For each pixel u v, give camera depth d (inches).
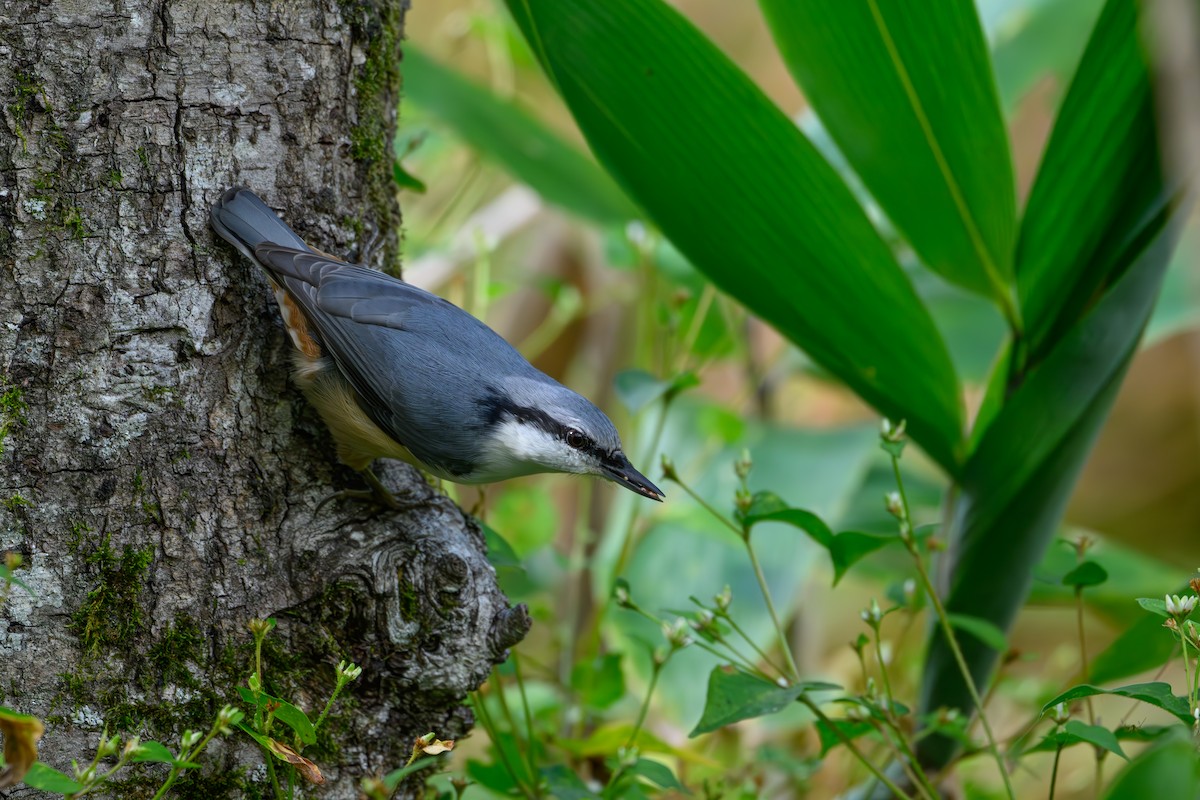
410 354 195.9
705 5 264.2
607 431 197.3
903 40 196.9
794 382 234.4
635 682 201.6
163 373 194.7
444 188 208.4
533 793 196.4
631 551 202.5
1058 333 198.1
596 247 210.7
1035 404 197.2
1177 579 202.2
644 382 198.1
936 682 198.1
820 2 196.9
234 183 195.2
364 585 195.0
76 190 194.4
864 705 195.5
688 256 197.9
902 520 195.5
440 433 196.1
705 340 204.1
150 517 194.7
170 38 194.7
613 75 196.9
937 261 198.4
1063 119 197.2
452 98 203.9
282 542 195.2
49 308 194.4
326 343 195.3
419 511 195.9
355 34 196.1
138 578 194.5
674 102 196.9
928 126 197.3
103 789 194.4
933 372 198.1
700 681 201.0
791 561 202.2
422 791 195.8
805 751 203.3
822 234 197.5
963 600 197.8
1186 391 257.6
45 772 192.4
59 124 194.4
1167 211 197.0
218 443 195.0
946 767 197.6
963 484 197.9
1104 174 197.3
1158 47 195.0
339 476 195.8
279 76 195.3
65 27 194.4
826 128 197.9
